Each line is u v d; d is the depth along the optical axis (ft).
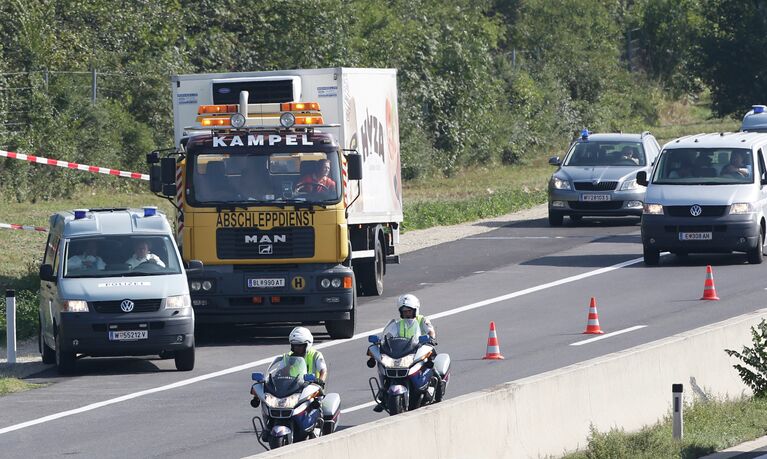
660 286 268.00
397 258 283.79
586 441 143.43
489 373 186.60
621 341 209.36
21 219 393.09
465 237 368.89
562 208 379.76
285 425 133.49
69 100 477.36
